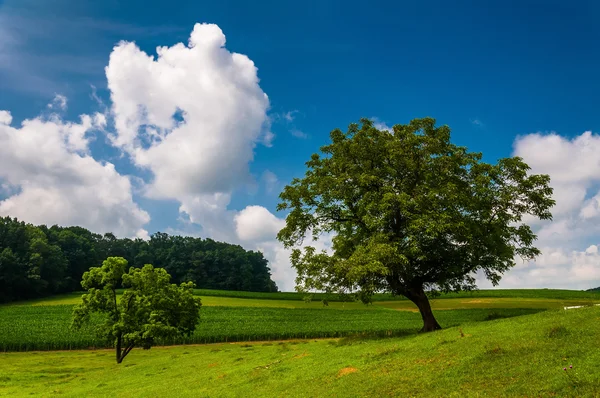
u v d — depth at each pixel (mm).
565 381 13070
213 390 23188
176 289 51656
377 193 31531
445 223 28625
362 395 16438
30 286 121250
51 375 40812
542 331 19188
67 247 149500
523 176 32312
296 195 35188
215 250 192750
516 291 111375
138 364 41719
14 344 66938
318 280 32125
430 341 23438
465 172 33125
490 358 17062
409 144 31922
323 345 33719
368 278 31000
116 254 182500
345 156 34656
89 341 68312
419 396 14930
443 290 34719
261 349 41125
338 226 35938
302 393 18672
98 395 27484
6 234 125062
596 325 18453
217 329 77688
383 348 24594
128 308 49031
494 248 32125
